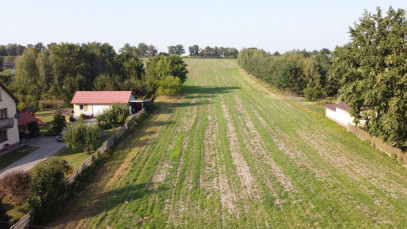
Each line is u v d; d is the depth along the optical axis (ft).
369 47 85.30
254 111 159.94
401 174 76.33
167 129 123.44
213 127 126.11
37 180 56.54
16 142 102.42
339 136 111.04
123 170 79.92
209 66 478.18
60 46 213.66
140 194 66.49
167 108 171.53
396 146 88.02
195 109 167.12
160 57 260.21
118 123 124.36
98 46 258.57
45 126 132.57
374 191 67.10
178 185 70.54
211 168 81.35
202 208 60.44
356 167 81.20
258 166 82.58
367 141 100.83
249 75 358.64
